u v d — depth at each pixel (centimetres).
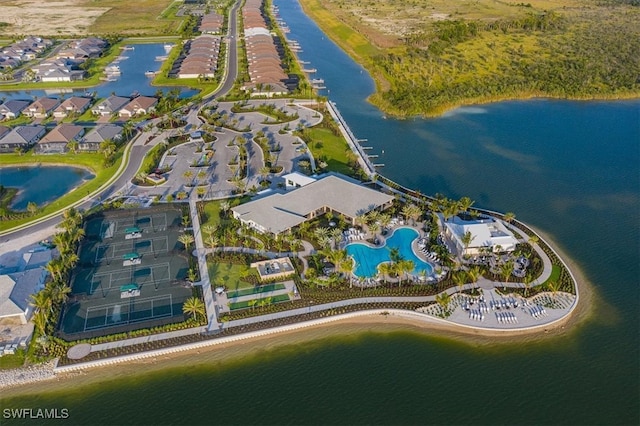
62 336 9450
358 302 10394
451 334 9838
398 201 14025
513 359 9288
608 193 15038
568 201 14562
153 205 13800
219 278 11062
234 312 10075
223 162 16350
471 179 15662
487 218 13262
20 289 10231
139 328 9662
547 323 9994
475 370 9062
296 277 11069
